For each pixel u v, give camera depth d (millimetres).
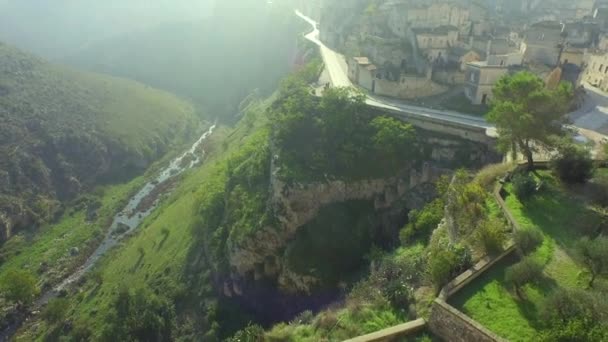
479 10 105688
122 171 138875
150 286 73250
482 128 59625
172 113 176625
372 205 65625
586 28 99125
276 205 64375
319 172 65250
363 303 32656
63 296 82688
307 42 145125
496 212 35188
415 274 33781
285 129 70375
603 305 21625
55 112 142500
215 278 69250
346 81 94375
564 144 39844
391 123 66250
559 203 35750
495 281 27750
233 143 117250
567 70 74062
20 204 108625
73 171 128875
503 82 46625
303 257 60562
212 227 75438
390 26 103312
